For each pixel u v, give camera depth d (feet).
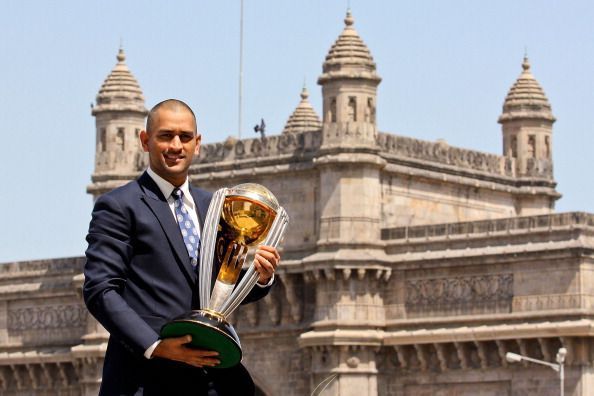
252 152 392.27
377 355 370.53
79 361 407.23
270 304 383.24
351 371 367.04
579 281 344.49
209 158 399.24
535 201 420.36
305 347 370.94
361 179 374.43
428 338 360.69
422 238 368.89
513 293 353.31
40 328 423.64
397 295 370.94
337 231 373.61
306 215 382.01
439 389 362.94
